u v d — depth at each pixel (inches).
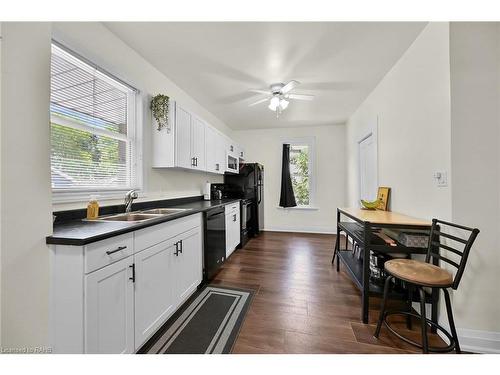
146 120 93.3
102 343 43.8
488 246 59.1
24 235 38.9
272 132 207.5
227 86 117.0
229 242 126.4
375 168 115.5
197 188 140.3
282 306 77.0
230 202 127.3
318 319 69.7
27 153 39.5
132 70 85.0
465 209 60.2
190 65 96.7
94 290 42.3
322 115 167.0
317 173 198.7
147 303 56.8
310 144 200.4
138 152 90.2
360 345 58.2
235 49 84.8
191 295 84.2
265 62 93.7
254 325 66.6
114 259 46.9
